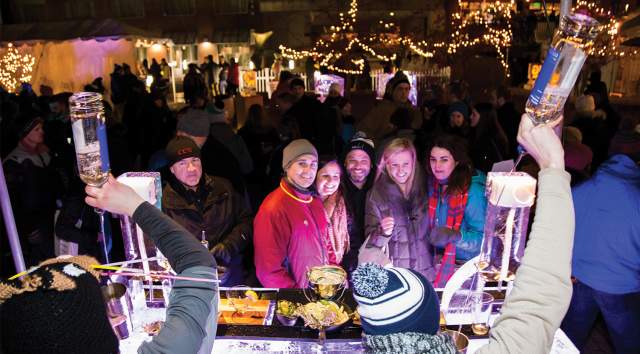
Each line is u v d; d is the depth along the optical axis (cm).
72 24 1260
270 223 224
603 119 608
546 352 81
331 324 161
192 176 238
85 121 109
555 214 84
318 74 1207
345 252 254
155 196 161
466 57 1230
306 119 578
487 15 1266
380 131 528
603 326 339
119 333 157
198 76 1441
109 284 158
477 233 227
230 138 445
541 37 1219
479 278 173
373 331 90
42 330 68
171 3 1816
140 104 694
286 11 1761
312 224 229
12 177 302
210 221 245
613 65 1311
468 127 478
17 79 1350
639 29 1054
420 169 239
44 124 412
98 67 1524
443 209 236
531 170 319
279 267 224
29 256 308
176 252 105
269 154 548
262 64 1753
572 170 328
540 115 93
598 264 245
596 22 90
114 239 341
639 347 249
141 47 1738
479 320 172
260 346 160
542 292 81
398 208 236
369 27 1638
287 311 172
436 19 1450
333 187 241
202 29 1822
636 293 243
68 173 321
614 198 237
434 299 91
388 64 1159
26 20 1852
